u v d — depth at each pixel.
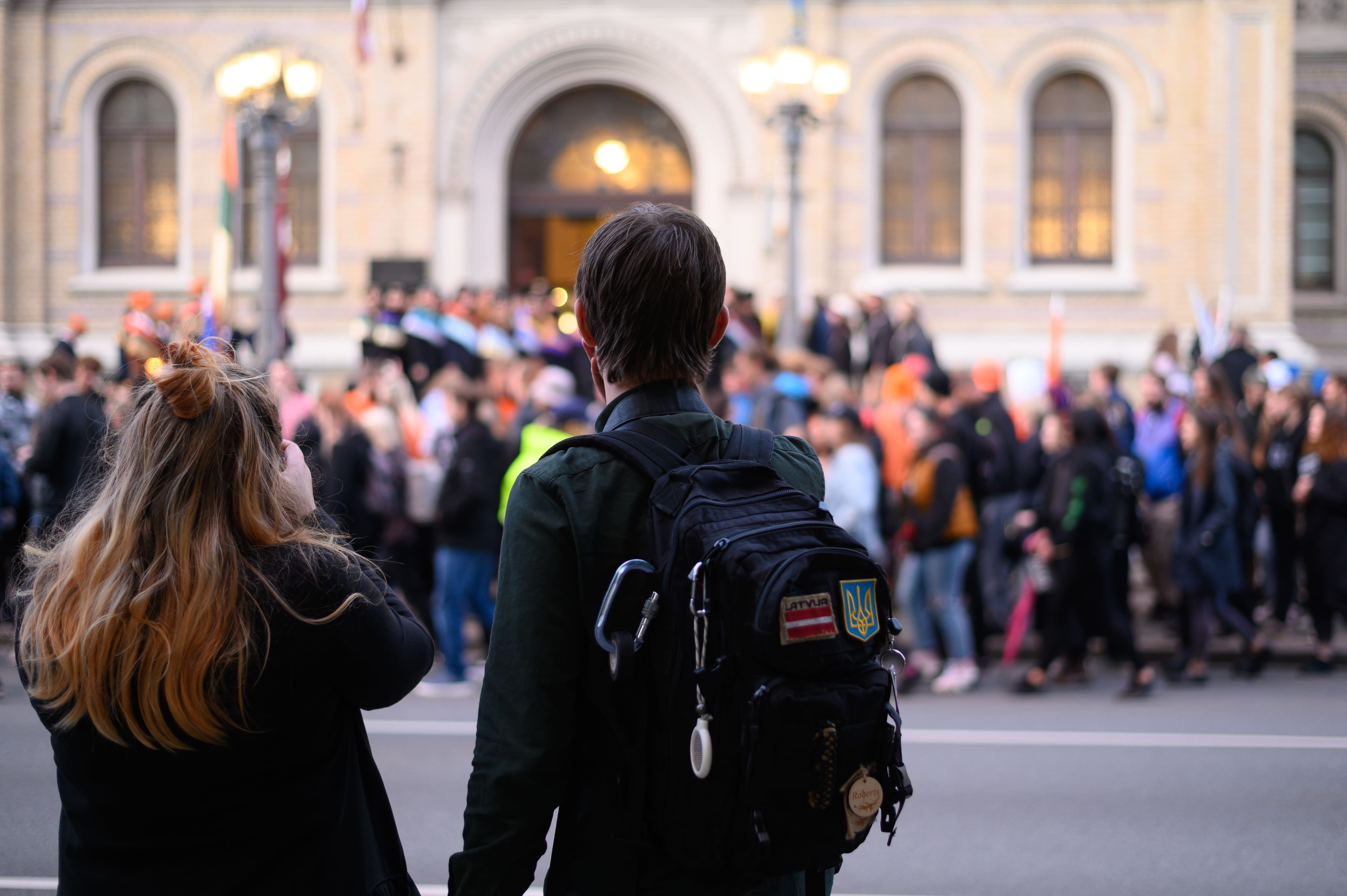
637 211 2.39
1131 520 9.94
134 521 2.16
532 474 2.25
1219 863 5.73
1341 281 23.58
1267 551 13.15
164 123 21.11
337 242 20.61
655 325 2.33
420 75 20.33
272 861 2.18
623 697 2.17
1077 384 19.06
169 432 2.21
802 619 2.02
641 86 20.58
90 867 2.16
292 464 2.46
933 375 10.84
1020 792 6.93
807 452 2.53
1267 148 19.89
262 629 2.13
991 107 20.28
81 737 2.15
